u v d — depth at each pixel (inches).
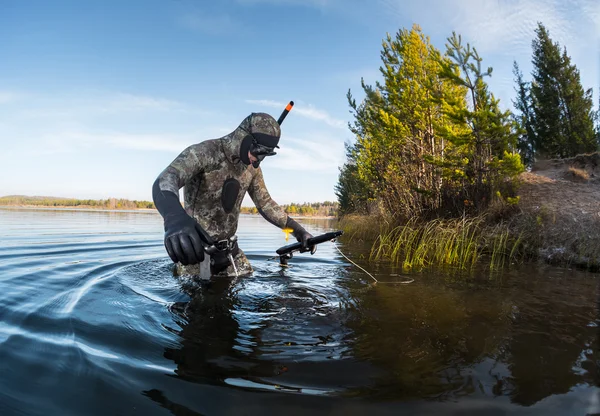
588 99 478.9
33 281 107.6
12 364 52.6
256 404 44.6
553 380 52.0
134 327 70.2
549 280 134.2
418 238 262.1
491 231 249.0
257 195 152.6
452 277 137.6
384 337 69.6
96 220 518.6
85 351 57.9
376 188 410.9
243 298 96.7
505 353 62.0
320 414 42.6
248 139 129.0
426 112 341.1
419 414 42.9
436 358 59.5
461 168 303.0
